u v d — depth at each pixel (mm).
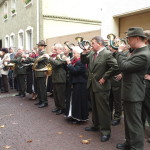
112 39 4066
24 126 5000
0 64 9172
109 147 3891
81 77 4996
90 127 4707
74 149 3832
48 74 6371
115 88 4902
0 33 19609
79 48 4984
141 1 6098
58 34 12586
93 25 13961
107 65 4059
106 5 7266
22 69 8016
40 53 6492
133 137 3410
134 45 3285
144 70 3318
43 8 12047
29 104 7023
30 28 13242
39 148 3885
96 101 4156
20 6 14664
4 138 4344
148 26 6234
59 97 5820
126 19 6980
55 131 4676
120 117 5102
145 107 4035
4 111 6246
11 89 10078
